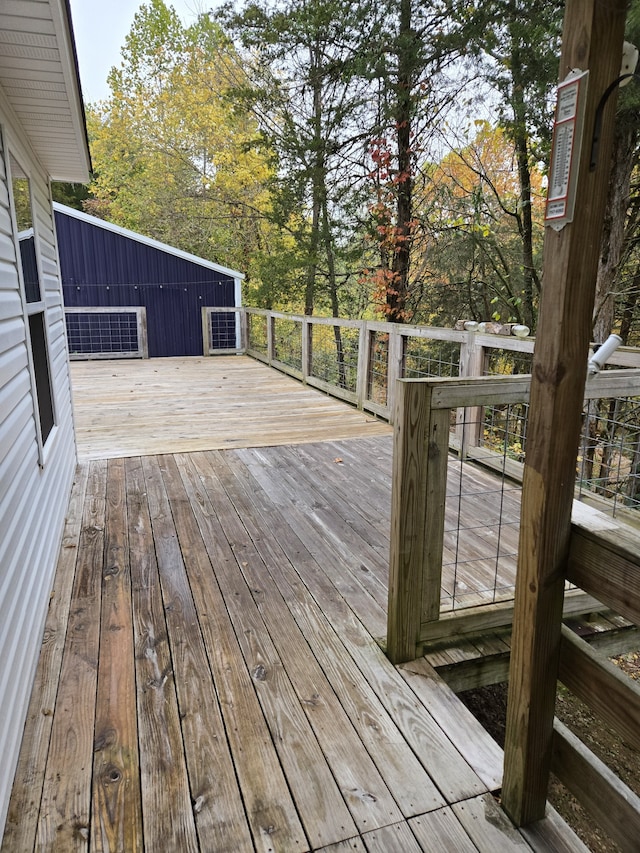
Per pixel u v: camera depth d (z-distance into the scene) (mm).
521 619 1224
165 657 1896
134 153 16016
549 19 5301
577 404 1095
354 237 9289
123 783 1394
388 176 8047
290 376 7953
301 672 1826
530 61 5441
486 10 5715
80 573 2473
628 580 1016
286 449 4438
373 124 7875
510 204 8109
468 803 1356
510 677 1282
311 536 2885
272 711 1648
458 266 8273
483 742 1548
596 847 1873
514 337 3486
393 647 1864
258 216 13227
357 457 4246
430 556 1833
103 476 3756
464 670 1908
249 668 1844
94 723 1592
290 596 2303
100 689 1734
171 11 15094
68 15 1830
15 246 2164
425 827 1291
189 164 15328
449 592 2305
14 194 2318
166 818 1301
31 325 2547
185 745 1516
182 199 15672
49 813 1311
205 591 2334
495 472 3859
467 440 4086
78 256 9359
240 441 4637
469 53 6211
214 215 14852
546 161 6641
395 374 5090
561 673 1226
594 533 1097
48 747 1502
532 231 7969
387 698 1710
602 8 906
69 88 2283
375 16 6777
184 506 3262
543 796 1304
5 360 1771
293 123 8914
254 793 1371
